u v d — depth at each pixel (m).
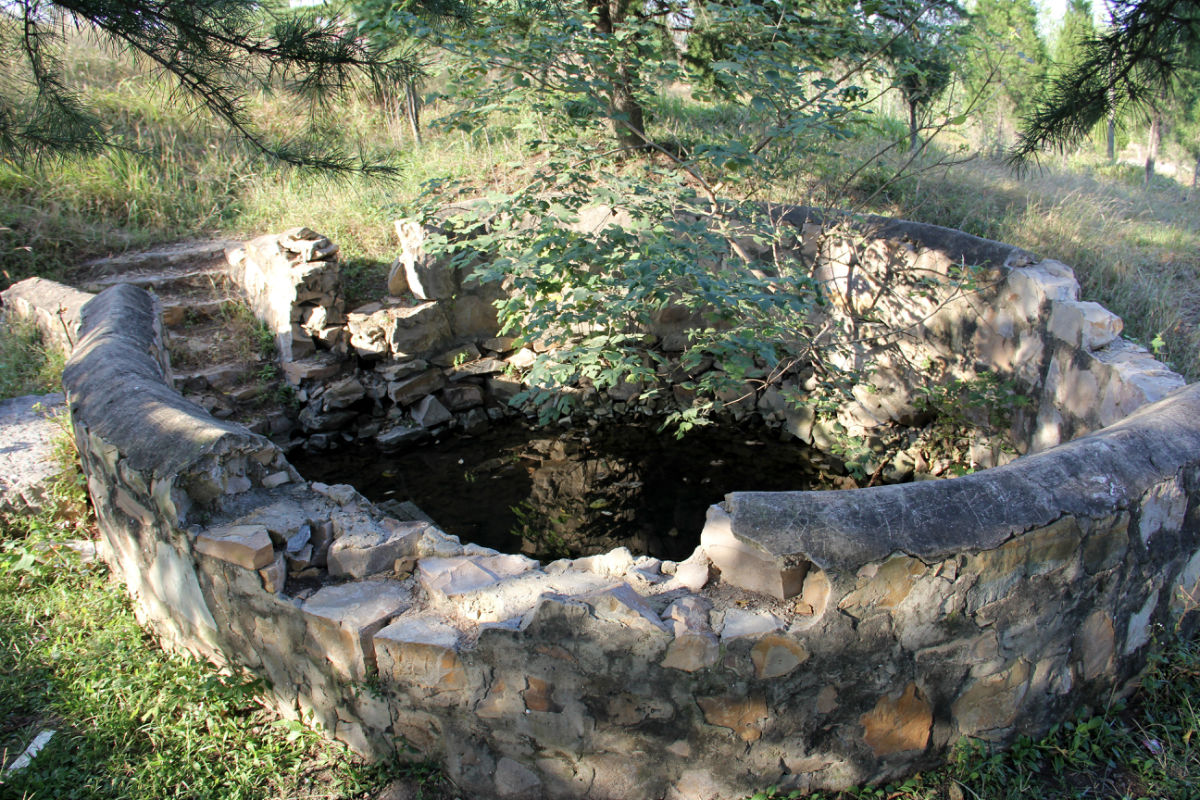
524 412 7.00
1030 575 2.56
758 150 4.98
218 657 3.10
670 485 5.88
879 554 2.37
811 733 2.55
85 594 3.58
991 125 9.05
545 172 5.43
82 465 3.86
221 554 2.82
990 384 4.98
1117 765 2.78
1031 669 2.71
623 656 2.44
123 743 2.85
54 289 5.97
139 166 8.16
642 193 4.87
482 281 4.54
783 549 2.37
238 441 2.97
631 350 5.26
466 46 4.62
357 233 7.77
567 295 4.64
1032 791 2.65
